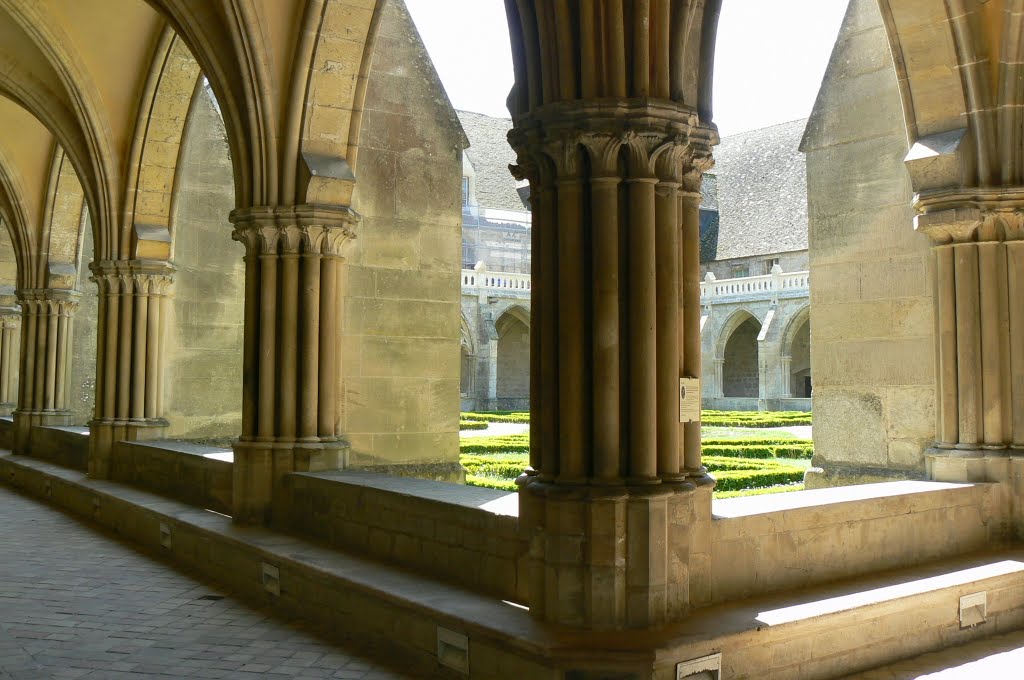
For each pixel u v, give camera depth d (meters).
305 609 7.14
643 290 5.43
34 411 17.33
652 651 4.79
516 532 5.93
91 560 9.50
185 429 13.97
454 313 12.37
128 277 13.04
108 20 11.91
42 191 17.02
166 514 9.80
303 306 9.27
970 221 7.91
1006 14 7.70
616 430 5.39
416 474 11.83
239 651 6.26
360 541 7.68
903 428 9.53
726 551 5.79
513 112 5.91
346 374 11.47
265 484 9.10
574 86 5.46
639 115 5.38
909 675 5.62
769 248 44.31
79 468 14.86
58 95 13.12
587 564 5.26
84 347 18.92
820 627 5.48
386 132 11.93
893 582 6.31
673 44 5.54
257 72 8.98
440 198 12.36
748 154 48.72
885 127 9.75
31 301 17.28
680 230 5.88
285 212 9.14
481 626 5.32
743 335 47.00
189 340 14.04
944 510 7.29
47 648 6.33
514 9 5.84
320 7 8.90
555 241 5.60
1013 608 6.69
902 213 9.58
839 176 10.20
